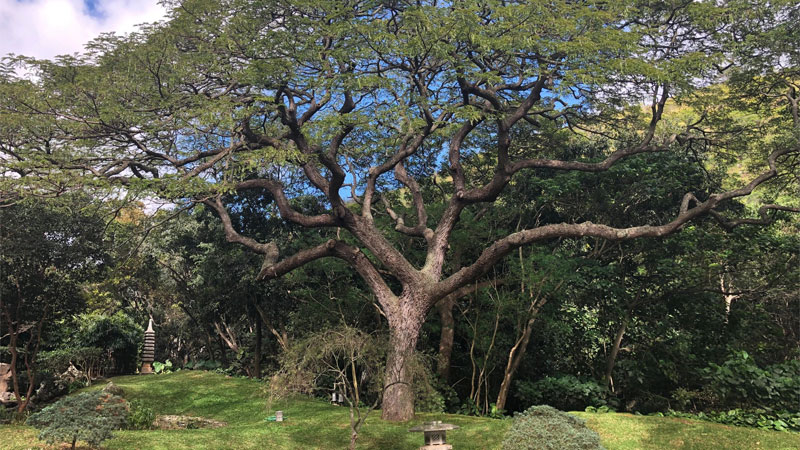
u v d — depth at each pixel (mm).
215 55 13578
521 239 12984
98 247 18172
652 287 17641
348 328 11000
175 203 14430
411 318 13344
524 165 14188
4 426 10180
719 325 16391
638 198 17781
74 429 7953
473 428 11164
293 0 12836
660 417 11055
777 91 16344
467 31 12055
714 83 15992
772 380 11297
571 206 18484
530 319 15680
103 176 13086
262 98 12352
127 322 24766
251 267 20516
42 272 17016
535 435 7777
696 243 16516
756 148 17781
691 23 14094
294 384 10148
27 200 13398
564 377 15586
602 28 12648
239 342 26359
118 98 14008
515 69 14750
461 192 14547
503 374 17391
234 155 14289
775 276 16266
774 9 13891
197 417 14242
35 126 13664
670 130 17672
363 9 13633
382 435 11117
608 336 17922
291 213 14484
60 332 22781
